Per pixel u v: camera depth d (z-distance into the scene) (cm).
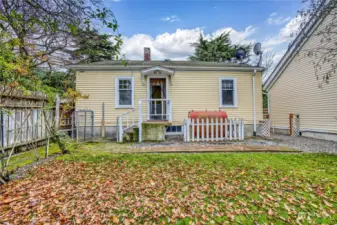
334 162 489
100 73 992
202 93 1038
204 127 856
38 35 889
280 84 1288
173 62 1191
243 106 1062
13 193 314
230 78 1055
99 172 414
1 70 410
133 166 456
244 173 400
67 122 908
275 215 255
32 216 251
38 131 680
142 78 999
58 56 1206
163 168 440
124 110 998
